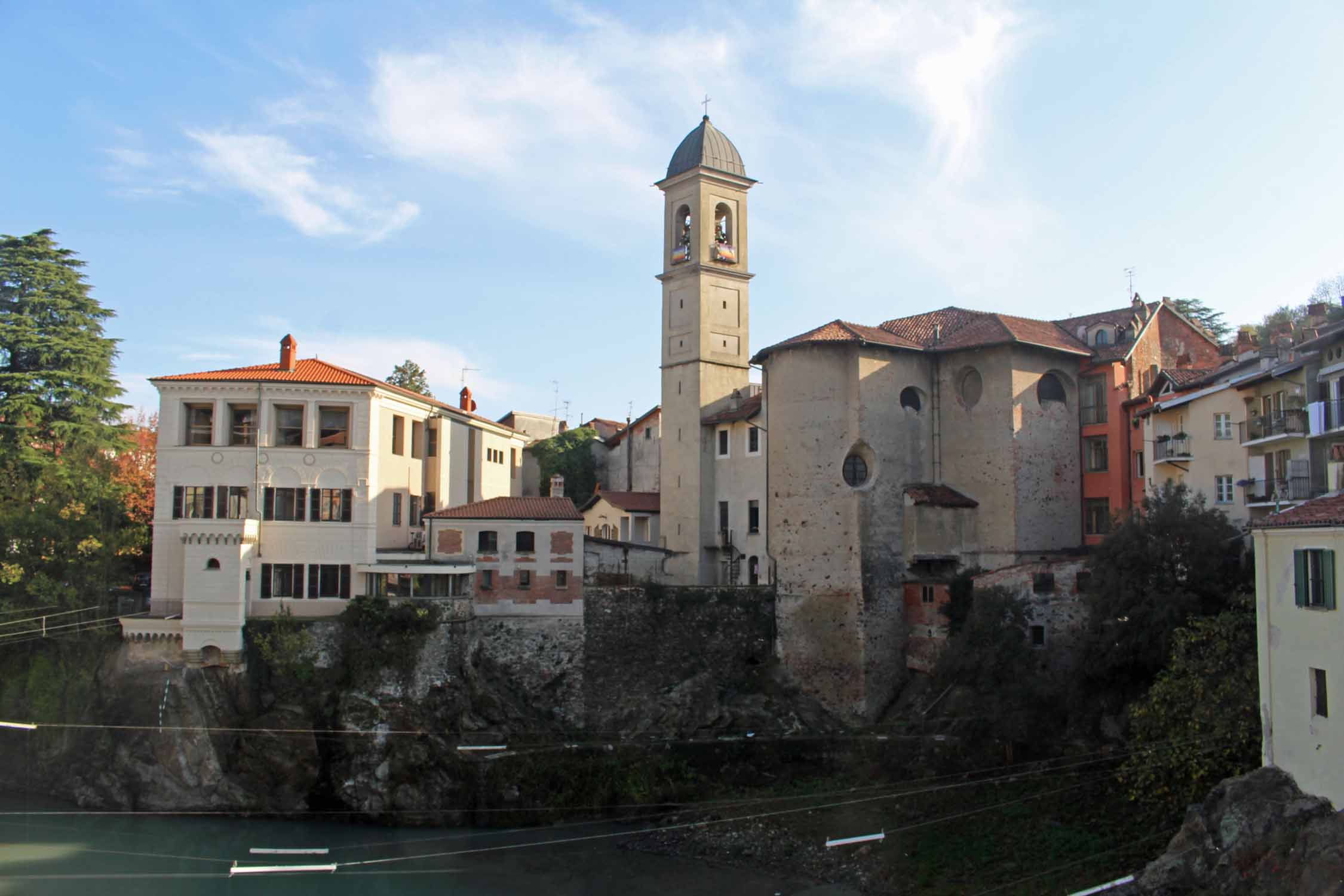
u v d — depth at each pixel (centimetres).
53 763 5322
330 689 5228
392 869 4450
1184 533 4588
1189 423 5234
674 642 6069
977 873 4091
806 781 5372
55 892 4047
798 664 6072
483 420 7469
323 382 5606
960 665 5216
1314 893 2703
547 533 5888
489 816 5081
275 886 4200
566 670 5822
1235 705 3647
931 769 5028
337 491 5609
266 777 5069
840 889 4216
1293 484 4328
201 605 5172
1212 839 3231
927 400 6406
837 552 6050
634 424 8944
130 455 7444
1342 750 2895
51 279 6788
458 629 5594
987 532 6084
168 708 5131
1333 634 2944
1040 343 6062
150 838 4709
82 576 5772
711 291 7275
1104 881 3738
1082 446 6253
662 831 4947
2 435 6350
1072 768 4709
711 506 7100
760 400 6906
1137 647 4541
